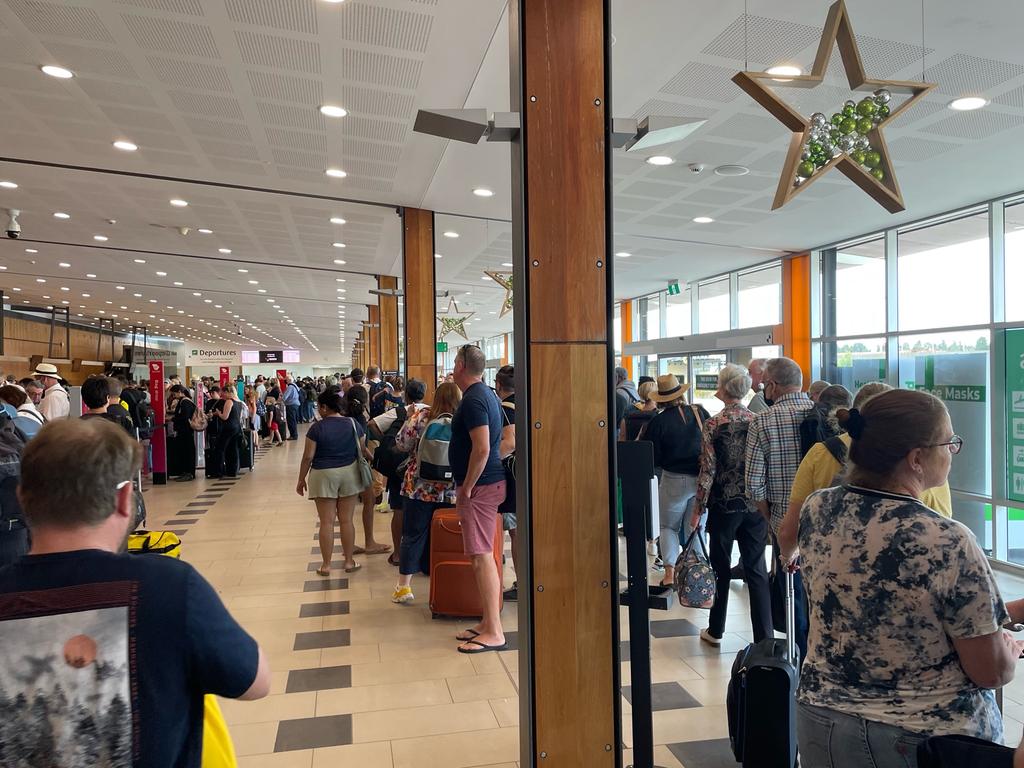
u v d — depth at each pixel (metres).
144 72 4.59
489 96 4.87
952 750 1.15
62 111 5.32
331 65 4.42
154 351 34.56
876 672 1.33
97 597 1.01
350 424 5.29
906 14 3.53
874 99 3.24
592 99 2.13
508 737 2.87
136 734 0.98
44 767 0.95
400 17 3.83
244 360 42.16
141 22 3.96
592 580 2.13
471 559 3.80
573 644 2.11
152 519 7.37
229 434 10.73
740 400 3.62
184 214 8.73
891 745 1.30
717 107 4.79
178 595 1.05
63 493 1.04
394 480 5.39
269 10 3.80
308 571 5.34
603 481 2.14
